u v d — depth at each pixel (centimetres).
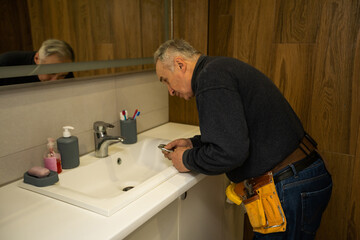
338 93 150
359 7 138
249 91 102
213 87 96
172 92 120
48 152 116
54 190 99
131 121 147
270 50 159
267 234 115
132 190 98
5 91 102
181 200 120
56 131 122
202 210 139
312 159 114
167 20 173
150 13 160
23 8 101
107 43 138
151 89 175
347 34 142
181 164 114
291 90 159
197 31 169
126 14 145
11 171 108
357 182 155
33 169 105
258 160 107
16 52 101
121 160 140
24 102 108
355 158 153
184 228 126
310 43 150
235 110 95
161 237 111
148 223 101
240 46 166
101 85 141
